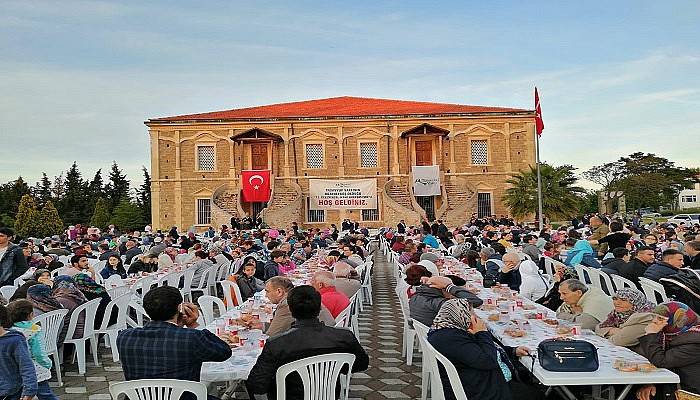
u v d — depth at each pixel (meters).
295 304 5.99
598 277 12.79
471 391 5.80
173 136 52.47
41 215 51.88
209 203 52.34
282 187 52.22
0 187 74.69
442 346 5.86
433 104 59.00
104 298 10.95
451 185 52.09
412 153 52.28
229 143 52.41
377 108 57.06
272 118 52.25
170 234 32.59
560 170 47.56
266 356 5.81
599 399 6.88
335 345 5.95
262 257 18.80
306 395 5.82
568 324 8.10
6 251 12.76
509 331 7.50
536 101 37.00
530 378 7.12
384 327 13.98
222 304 10.10
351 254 18.16
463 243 21.77
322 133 52.53
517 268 12.81
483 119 52.28
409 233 32.22
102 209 65.81
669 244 15.86
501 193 52.16
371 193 51.78
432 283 9.02
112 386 5.25
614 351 6.56
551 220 47.38
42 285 9.70
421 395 8.16
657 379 5.61
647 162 71.75
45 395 7.16
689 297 8.97
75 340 9.88
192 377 5.70
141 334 5.69
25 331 7.02
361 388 8.80
